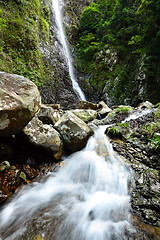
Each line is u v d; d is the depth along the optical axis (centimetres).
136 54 1254
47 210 218
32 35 891
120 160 301
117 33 1427
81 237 177
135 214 196
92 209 221
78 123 383
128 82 1218
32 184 266
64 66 1298
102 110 755
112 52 1434
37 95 282
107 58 1453
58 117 492
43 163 323
